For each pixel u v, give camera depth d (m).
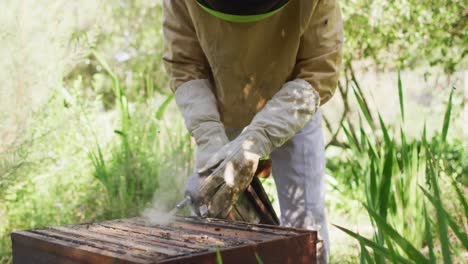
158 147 3.83
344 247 3.10
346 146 4.89
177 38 2.29
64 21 3.37
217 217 1.91
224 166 1.88
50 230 1.72
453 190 2.56
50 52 3.21
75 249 1.44
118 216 3.39
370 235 3.32
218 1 1.76
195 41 2.28
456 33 4.39
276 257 1.48
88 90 5.77
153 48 6.53
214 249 1.38
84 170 3.77
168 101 3.97
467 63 4.54
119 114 4.10
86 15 3.90
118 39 6.41
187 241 1.50
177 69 2.31
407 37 4.47
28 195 3.53
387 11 4.39
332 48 2.12
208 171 1.94
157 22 6.58
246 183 1.92
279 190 2.45
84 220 3.47
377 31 4.54
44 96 3.19
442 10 4.27
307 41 2.11
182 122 4.19
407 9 4.30
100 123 4.09
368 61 5.18
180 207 1.89
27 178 3.31
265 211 2.02
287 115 2.04
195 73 2.31
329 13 2.09
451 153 4.24
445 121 1.99
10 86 2.98
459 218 2.38
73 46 3.41
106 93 6.58
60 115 3.54
